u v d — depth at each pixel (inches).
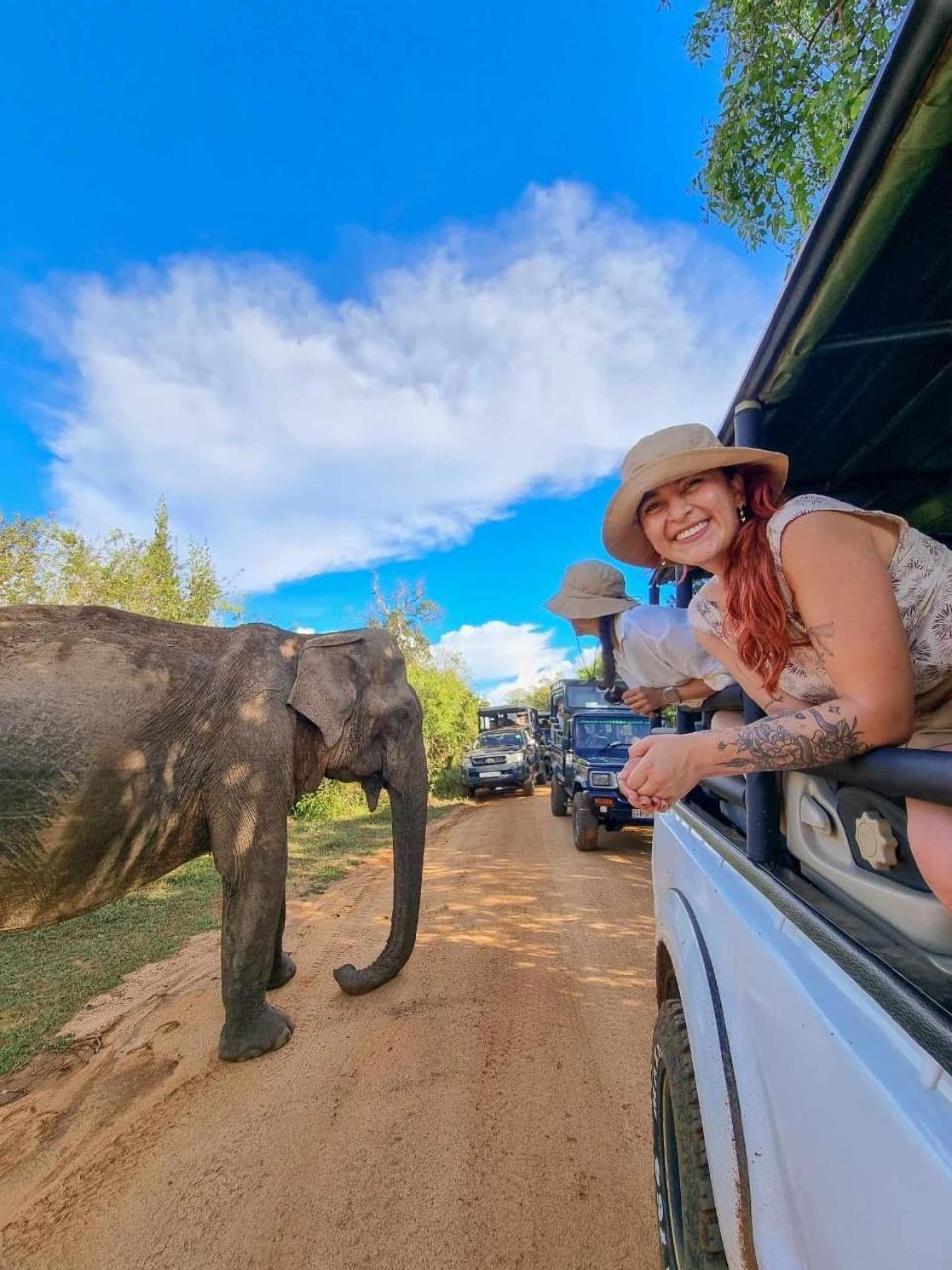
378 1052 151.5
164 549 542.9
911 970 43.2
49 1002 180.5
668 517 60.0
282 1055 152.1
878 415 83.2
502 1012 168.9
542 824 489.7
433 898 281.6
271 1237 98.9
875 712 44.1
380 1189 107.6
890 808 48.9
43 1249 98.7
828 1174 37.0
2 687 141.2
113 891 156.0
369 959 209.9
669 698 109.3
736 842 79.7
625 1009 168.7
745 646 56.8
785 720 46.3
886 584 46.0
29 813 138.4
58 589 481.4
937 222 50.4
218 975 196.2
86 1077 145.4
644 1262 91.0
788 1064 44.3
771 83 175.3
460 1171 110.7
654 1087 84.6
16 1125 129.6
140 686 156.5
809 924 50.0
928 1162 28.9
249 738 166.9
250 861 159.5
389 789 199.2
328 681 186.2
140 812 153.1
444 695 873.5
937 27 35.4
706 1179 63.4
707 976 63.0
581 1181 107.0
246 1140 121.6
